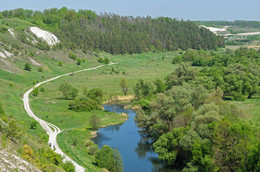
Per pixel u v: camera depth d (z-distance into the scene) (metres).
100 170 59.97
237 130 51.62
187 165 58.47
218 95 90.38
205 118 62.44
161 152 65.25
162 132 79.56
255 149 46.81
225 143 52.81
